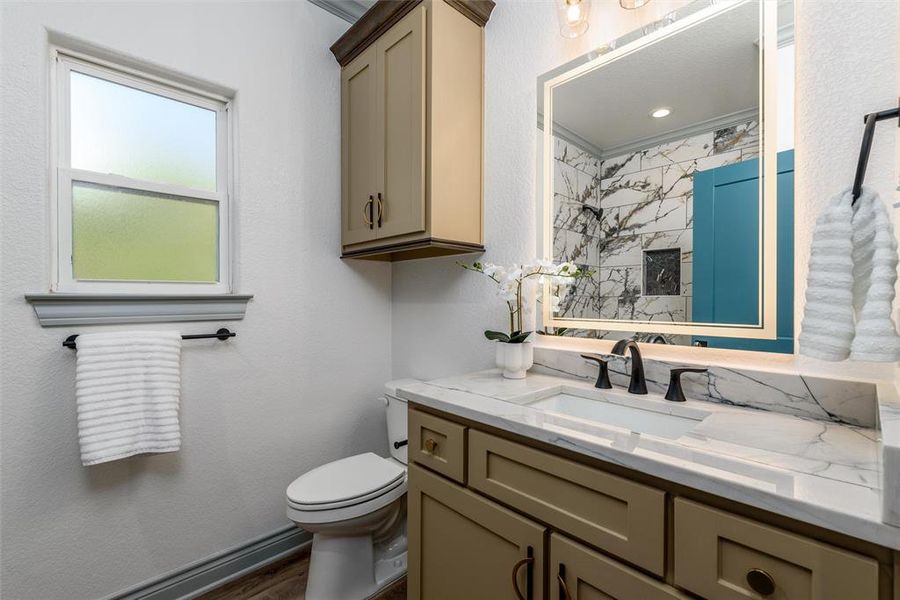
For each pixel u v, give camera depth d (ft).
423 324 6.56
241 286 5.52
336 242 6.48
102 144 4.76
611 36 4.42
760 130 3.43
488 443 3.31
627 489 2.47
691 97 3.85
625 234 4.29
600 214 4.48
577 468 2.72
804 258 3.22
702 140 3.78
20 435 4.13
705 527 2.17
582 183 4.62
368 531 5.14
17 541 4.13
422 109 4.98
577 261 4.66
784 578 1.94
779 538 1.94
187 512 5.14
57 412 4.31
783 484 1.99
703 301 3.76
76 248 4.58
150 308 4.81
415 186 5.06
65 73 4.51
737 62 3.59
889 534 1.62
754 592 2.02
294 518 4.57
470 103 5.36
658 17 4.08
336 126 6.48
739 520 2.06
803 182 3.22
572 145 4.70
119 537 4.68
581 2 4.20
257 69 5.65
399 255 6.52
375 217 5.66
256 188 5.64
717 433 2.75
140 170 5.02
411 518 4.08
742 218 3.54
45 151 4.26
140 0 4.75
